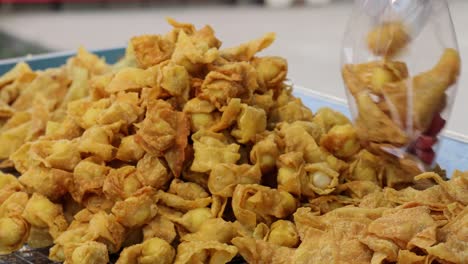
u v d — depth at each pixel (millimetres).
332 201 872
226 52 963
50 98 1087
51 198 890
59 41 2934
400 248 759
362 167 901
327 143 907
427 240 744
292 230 834
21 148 960
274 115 948
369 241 766
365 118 875
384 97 855
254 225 849
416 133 863
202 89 898
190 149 886
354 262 764
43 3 3438
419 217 772
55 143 905
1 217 887
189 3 3461
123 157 892
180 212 867
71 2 3471
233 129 904
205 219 849
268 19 3098
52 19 3305
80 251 805
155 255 812
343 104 1169
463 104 1841
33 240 887
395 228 762
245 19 3133
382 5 856
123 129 912
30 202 875
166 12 3369
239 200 845
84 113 947
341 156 911
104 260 815
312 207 865
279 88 973
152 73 925
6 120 1090
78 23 3227
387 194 852
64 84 1100
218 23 3084
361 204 847
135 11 3412
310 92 1213
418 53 847
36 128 1031
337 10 3203
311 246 792
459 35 2488
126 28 3117
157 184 871
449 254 729
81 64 1107
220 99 892
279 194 857
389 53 849
